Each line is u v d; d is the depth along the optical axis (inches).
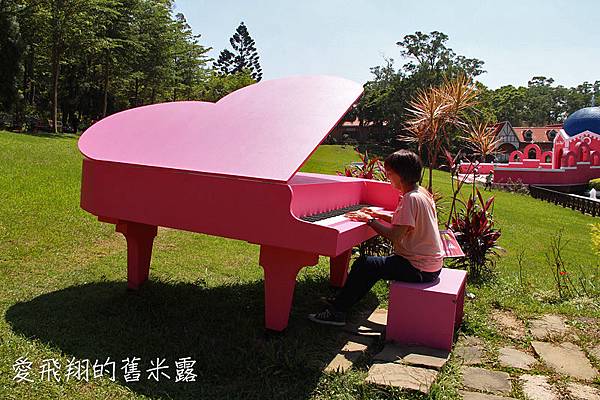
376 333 161.6
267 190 135.4
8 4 1083.9
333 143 2513.5
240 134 154.8
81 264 223.8
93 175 165.5
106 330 150.3
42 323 152.9
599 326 176.4
